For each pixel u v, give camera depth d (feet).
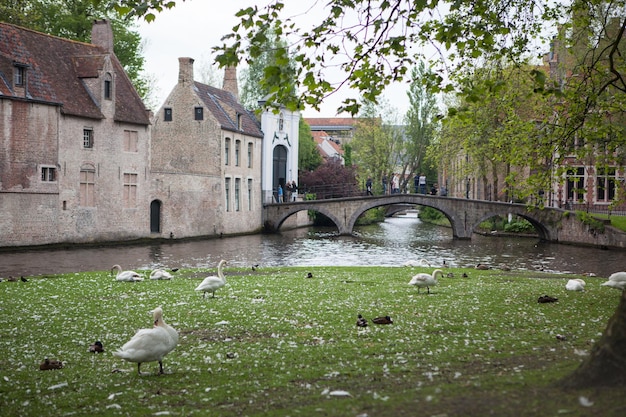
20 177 135.03
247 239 190.49
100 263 113.19
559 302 58.03
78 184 149.18
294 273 88.74
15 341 42.83
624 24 52.34
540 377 27.96
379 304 56.90
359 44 41.73
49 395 30.81
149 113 169.48
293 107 41.19
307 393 29.12
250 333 44.88
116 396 30.17
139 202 167.53
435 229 253.03
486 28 50.26
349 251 151.33
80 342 42.45
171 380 32.96
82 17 187.73
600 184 203.41
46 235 141.18
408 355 36.40
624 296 25.67
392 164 291.17
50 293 66.03
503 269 99.81
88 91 155.53
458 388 27.07
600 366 25.21
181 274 88.94
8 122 132.36
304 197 255.29
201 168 200.64
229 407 27.61
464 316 50.19
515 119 70.79
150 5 38.63
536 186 68.18
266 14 38.45
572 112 63.52
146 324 48.26
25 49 145.28
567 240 178.29
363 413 24.52
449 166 207.82
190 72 202.18
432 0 42.14
